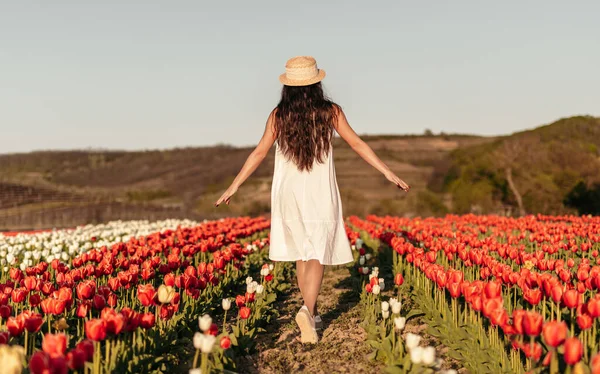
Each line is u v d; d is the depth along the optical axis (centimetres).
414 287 683
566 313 509
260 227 1298
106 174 10212
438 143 8050
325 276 962
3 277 777
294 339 550
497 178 3209
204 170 9156
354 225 1625
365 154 507
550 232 1061
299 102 498
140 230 1672
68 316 551
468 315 541
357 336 552
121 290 599
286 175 509
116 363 387
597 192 2908
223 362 436
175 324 520
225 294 725
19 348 263
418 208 3341
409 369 396
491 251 823
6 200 4800
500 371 405
